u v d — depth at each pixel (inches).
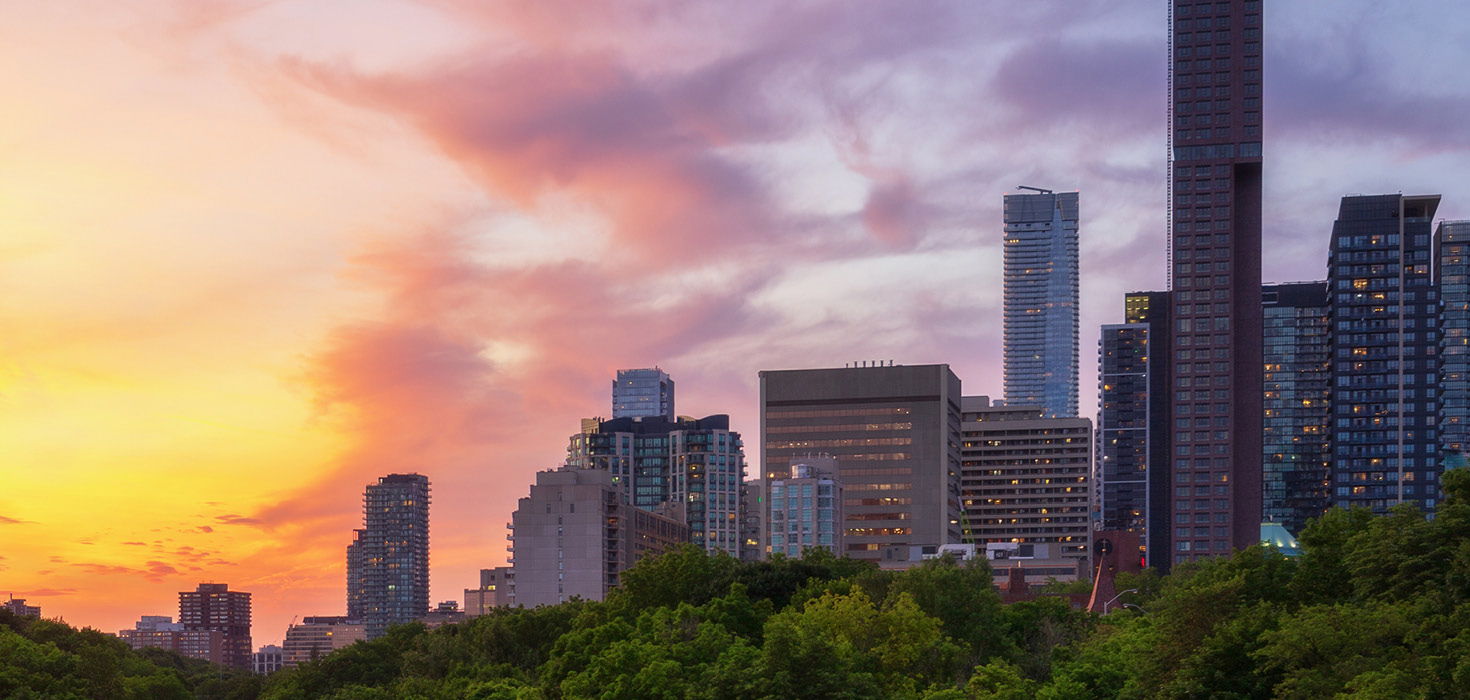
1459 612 4128.9
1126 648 5526.6
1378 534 4918.8
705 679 5339.6
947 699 5152.6
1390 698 3708.2
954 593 7564.0
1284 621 4463.6
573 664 6732.3
